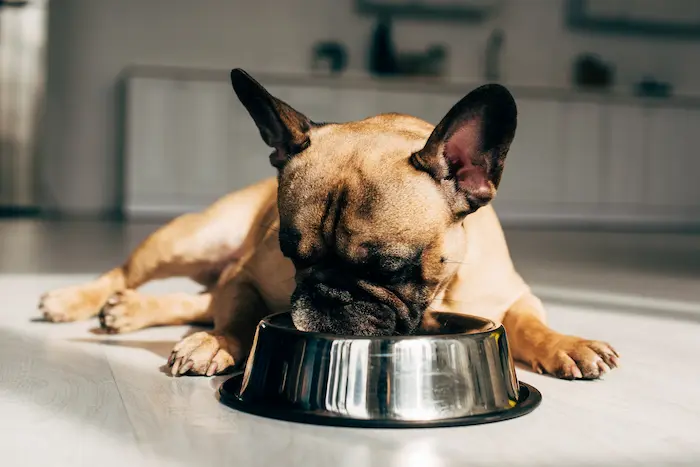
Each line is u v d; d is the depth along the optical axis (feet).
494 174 2.77
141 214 12.20
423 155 2.70
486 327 2.79
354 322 2.65
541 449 2.30
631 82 14.34
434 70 13.69
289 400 2.50
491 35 13.92
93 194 13.28
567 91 12.96
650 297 5.31
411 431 2.41
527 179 12.96
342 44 13.67
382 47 13.55
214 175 12.32
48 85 13.05
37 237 9.13
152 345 3.51
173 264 3.92
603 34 14.24
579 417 2.60
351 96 12.48
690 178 13.47
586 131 13.05
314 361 2.48
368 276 2.68
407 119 3.17
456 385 2.48
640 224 13.20
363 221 2.62
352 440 2.32
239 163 12.37
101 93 13.21
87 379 2.94
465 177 2.77
